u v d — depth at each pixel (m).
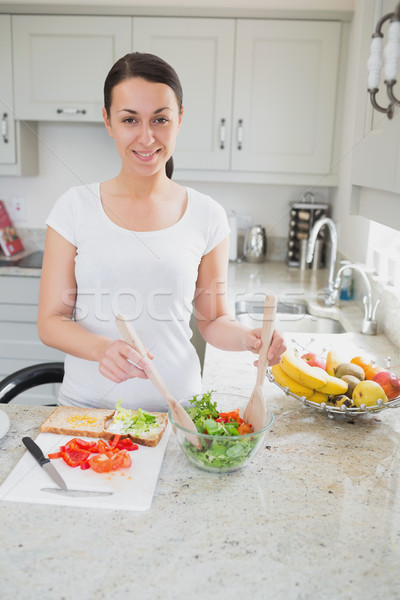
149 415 0.86
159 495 0.70
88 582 0.55
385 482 0.74
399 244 1.73
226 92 2.07
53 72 1.61
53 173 2.39
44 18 1.58
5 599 0.52
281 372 0.94
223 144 2.13
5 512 0.65
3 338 2.16
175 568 0.57
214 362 1.25
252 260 2.46
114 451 0.77
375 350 1.39
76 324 0.94
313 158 2.11
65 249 0.96
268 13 1.98
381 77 0.92
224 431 0.76
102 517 0.65
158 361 0.98
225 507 0.68
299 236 2.39
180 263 0.96
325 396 0.93
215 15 1.98
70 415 0.88
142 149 0.87
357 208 1.10
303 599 0.53
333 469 0.77
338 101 2.04
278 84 2.04
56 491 0.69
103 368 0.79
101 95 1.64
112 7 1.75
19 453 0.79
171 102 0.85
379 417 0.95
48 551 0.59
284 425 0.90
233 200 2.56
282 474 0.75
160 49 1.99
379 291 1.58
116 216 0.95
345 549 0.61
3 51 1.59
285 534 0.63
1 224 2.38
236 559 0.59
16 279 2.11
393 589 0.55
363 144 1.02
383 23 0.85
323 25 1.97
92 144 1.86
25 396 2.06
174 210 0.98
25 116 1.63
